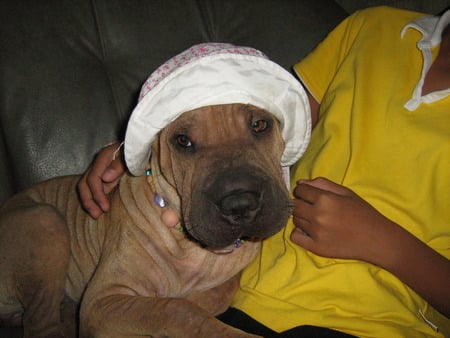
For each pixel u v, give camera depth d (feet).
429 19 4.72
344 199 3.92
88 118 5.96
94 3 6.11
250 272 4.50
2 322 5.26
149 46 6.17
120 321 3.89
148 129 3.67
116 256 4.26
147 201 4.32
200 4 6.38
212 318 3.69
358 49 4.78
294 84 3.78
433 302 3.79
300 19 6.48
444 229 4.00
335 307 3.81
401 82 4.38
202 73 3.46
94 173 4.68
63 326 5.08
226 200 3.43
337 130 4.54
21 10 5.92
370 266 3.96
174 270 4.31
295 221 4.17
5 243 4.86
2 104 5.78
